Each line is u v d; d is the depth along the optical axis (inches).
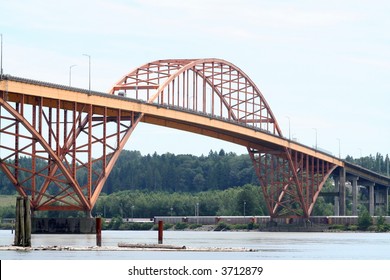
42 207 6771.7
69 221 6811.0
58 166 6599.4
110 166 7130.9
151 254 4913.9
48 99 6584.6
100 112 7293.3
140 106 7603.4
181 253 5036.9
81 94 6756.9
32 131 6333.7
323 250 5890.8
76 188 6737.2
